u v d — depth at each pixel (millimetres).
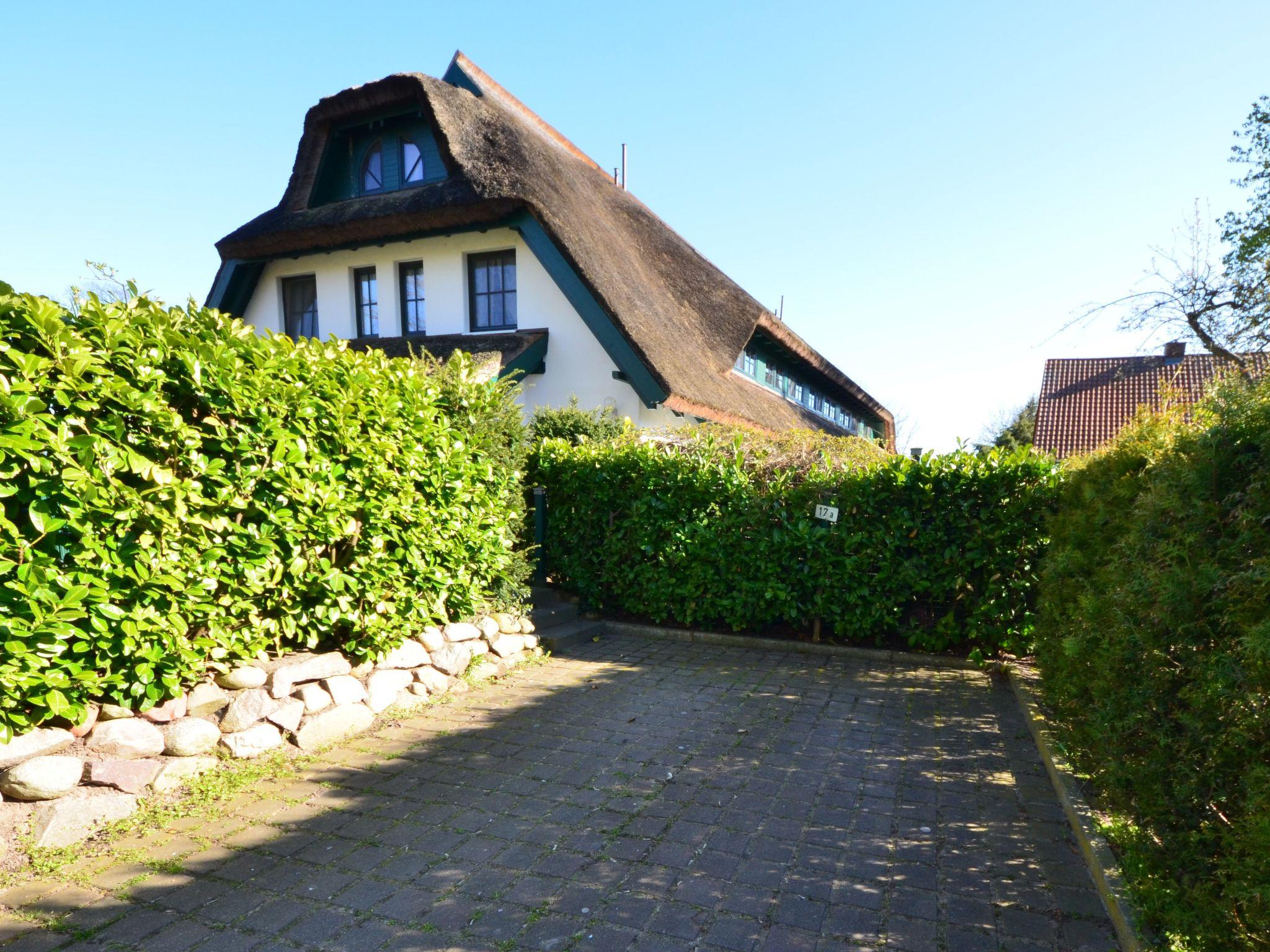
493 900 2848
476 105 13172
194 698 3836
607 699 5492
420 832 3387
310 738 4352
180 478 3666
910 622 6859
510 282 12141
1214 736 2447
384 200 12195
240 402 3891
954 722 5070
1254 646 2150
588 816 3582
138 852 3133
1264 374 3346
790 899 2879
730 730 4844
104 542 3229
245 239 12906
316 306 13984
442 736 4672
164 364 3623
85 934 2584
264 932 2627
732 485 7324
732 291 16922
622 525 7805
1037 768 4254
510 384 6832
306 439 4312
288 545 4246
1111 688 3234
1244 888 2070
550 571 8367
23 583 2898
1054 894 2932
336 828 3416
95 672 3303
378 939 2594
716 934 2646
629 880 3002
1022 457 6617
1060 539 5441
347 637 4957
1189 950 2344
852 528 6969
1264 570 2326
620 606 8281
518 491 6723
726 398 12297
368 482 4785
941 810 3688
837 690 5820
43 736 3145
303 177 13320
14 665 2896
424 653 5406
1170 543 2955
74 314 3344
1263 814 2076
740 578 7305
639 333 10578
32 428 2893
